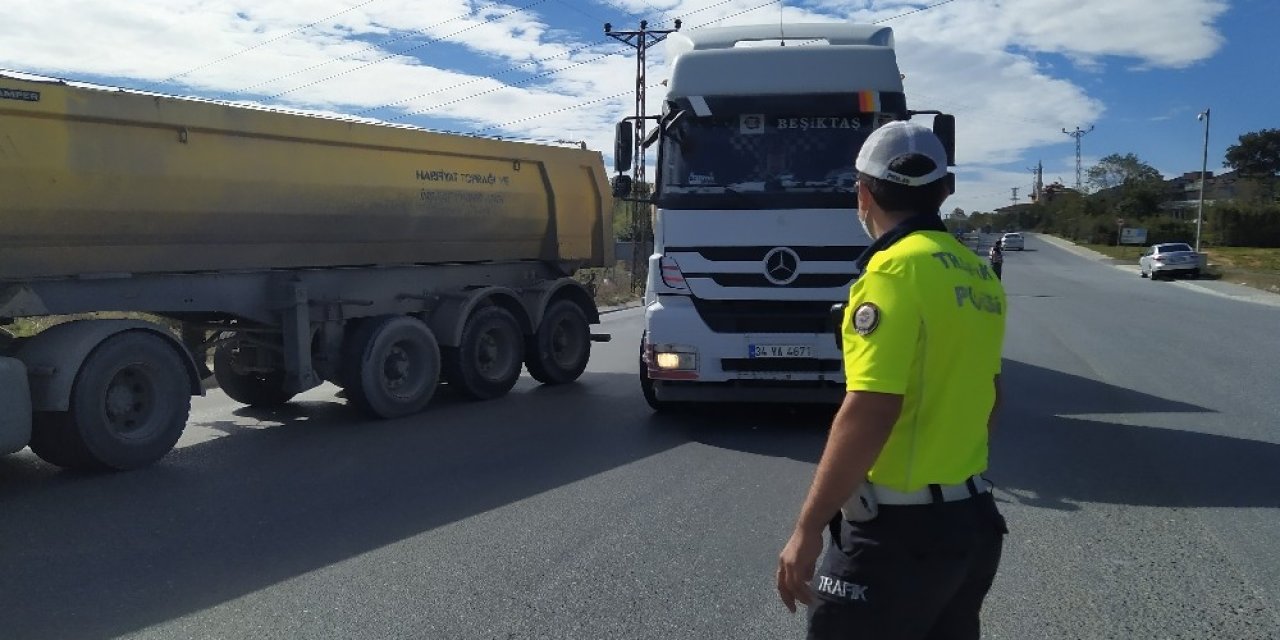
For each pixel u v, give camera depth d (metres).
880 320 2.21
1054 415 9.00
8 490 6.53
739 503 6.07
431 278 10.31
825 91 7.96
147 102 7.30
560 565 4.93
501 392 10.54
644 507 5.99
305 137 8.57
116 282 7.42
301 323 8.66
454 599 4.48
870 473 2.32
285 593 4.57
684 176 8.03
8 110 6.45
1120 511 5.88
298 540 5.39
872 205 2.47
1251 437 7.98
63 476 6.91
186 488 6.55
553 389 11.26
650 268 8.25
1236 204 76.38
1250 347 14.54
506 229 11.10
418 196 9.81
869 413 2.17
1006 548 5.19
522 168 11.28
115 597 4.54
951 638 2.49
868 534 2.33
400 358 9.43
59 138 6.77
